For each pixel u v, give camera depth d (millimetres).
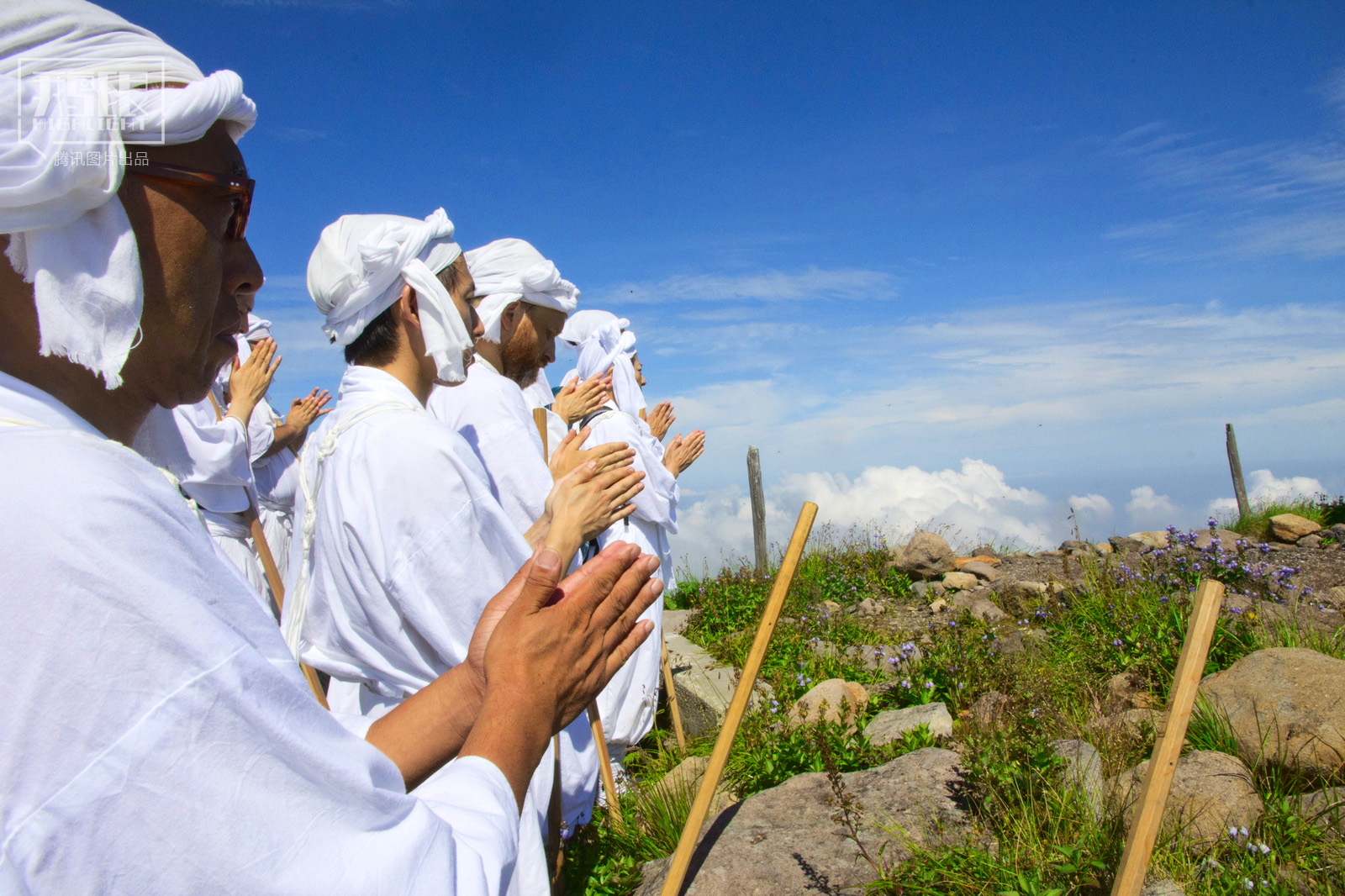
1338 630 4824
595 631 1023
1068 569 7215
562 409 3980
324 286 2180
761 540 11281
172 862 630
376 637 2076
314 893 683
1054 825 2848
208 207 881
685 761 4137
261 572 4172
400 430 2041
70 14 775
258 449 4711
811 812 3125
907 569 9305
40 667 605
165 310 862
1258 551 8414
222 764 653
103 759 613
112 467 682
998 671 4781
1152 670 4836
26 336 788
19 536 615
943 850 2824
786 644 6336
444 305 2160
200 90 830
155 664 633
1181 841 2898
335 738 769
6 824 598
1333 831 2922
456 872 792
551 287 3361
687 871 2857
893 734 4145
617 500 1929
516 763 936
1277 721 3502
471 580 2000
